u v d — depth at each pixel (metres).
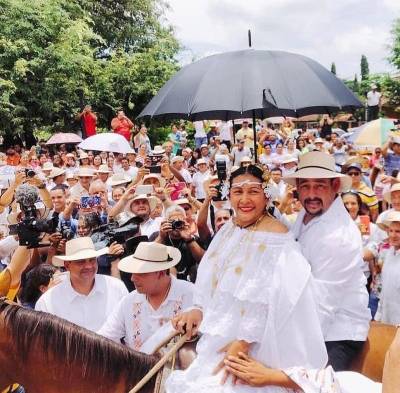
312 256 3.22
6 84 17.81
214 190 4.82
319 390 2.58
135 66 23.34
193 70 4.02
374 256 5.59
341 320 3.31
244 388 2.62
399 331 1.85
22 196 3.38
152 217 6.80
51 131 20.89
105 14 26.70
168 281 4.02
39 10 19.47
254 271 2.65
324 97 3.74
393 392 1.79
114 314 4.08
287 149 14.33
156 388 2.89
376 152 11.80
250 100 3.63
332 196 3.38
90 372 3.08
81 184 9.10
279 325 2.61
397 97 37.41
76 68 20.25
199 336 3.17
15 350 3.09
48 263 4.96
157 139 23.23
